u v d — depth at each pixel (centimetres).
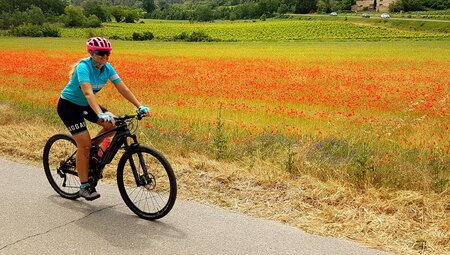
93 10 13512
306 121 1096
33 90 1545
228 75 2333
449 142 824
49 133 827
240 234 440
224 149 712
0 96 1390
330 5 18000
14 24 10806
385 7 17025
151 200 511
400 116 1207
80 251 406
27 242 422
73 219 478
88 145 500
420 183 555
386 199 514
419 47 5759
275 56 4278
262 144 766
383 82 2144
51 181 561
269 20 15462
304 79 2197
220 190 558
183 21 16000
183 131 863
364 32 9525
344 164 632
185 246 416
